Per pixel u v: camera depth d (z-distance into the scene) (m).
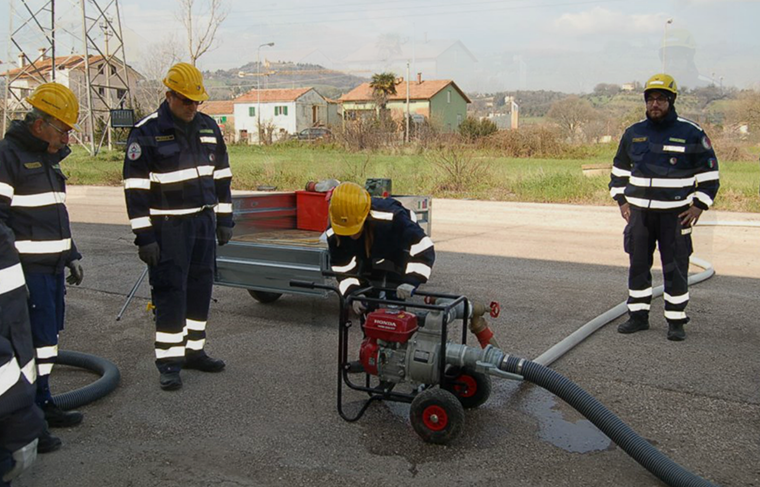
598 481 2.98
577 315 5.66
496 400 3.89
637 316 5.23
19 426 2.12
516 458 3.19
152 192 4.01
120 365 4.49
